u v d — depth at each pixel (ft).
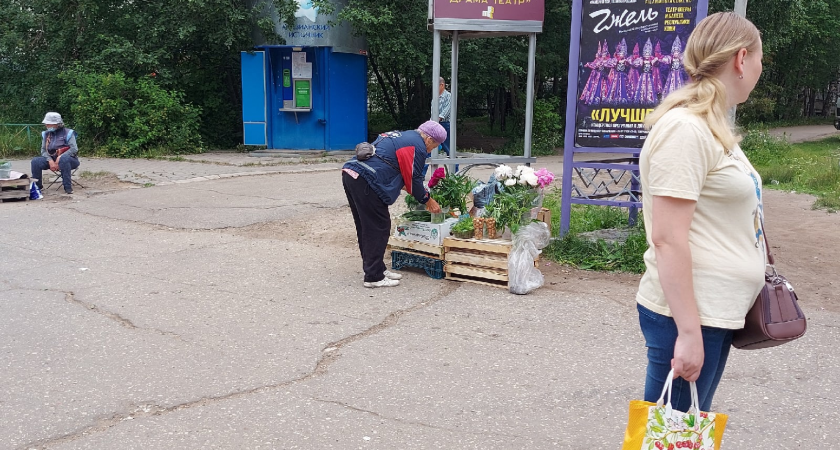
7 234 25.50
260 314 16.81
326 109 52.65
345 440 10.88
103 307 17.22
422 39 55.36
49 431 11.09
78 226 27.09
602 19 20.89
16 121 57.77
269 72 52.85
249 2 53.47
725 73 7.07
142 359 14.05
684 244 6.84
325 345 14.84
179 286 19.07
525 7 24.03
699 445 7.00
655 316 7.44
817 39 109.50
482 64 57.00
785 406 12.04
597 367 13.71
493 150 62.54
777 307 7.27
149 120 52.29
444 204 20.22
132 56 53.31
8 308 17.10
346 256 22.53
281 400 12.26
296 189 36.29
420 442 10.83
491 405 12.10
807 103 139.44
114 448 10.61
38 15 57.00
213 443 10.77
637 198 24.99
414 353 14.43
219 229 26.73
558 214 28.50
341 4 52.08
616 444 10.80
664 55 20.30
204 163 48.16
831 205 31.60
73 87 52.34
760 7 59.00
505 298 18.08
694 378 7.03
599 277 20.04
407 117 66.95
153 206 31.27
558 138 63.57
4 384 12.80
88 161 48.44
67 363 13.80
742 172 7.01
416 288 19.03
